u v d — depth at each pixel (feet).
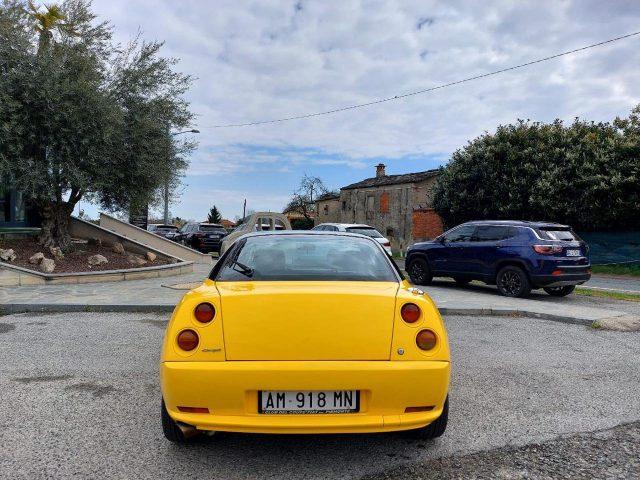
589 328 23.71
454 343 20.44
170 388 9.25
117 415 12.44
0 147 35.58
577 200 65.10
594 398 13.96
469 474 9.66
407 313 9.80
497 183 71.87
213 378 9.11
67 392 14.07
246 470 9.80
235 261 11.95
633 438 11.34
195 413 9.27
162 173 44.14
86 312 26.66
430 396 9.46
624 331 23.15
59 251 41.93
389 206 122.11
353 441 11.18
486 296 34.45
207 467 9.90
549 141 69.00
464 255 38.01
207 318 9.51
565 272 32.65
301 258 12.00
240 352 9.32
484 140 75.56
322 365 9.20
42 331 22.06
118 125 39.75
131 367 16.52
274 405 9.19
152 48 44.06
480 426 11.94
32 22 40.34
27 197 39.52
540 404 13.43
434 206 83.15
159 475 9.54
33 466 9.78
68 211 44.01
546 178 66.64
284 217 52.44
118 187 43.09
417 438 11.07
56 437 11.14
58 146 37.22
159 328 22.71
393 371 9.26
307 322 9.46
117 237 50.80
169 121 44.50
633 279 55.47
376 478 9.52
